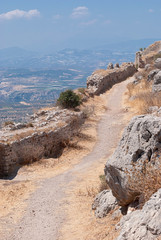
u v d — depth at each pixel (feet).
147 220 18.39
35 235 33.09
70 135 79.20
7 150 58.59
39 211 40.52
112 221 29.50
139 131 25.90
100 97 140.05
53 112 95.40
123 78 177.17
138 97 116.88
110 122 96.99
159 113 49.14
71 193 46.85
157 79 102.37
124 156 26.40
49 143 70.74
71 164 63.98
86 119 100.27
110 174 27.71
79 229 32.09
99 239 26.17
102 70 173.06
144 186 23.86
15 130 73.00
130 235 18.53
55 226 35.04
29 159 63.46
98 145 76.43
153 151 24.77
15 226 36.19
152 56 203.51
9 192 48.62
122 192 27.12
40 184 52.34
